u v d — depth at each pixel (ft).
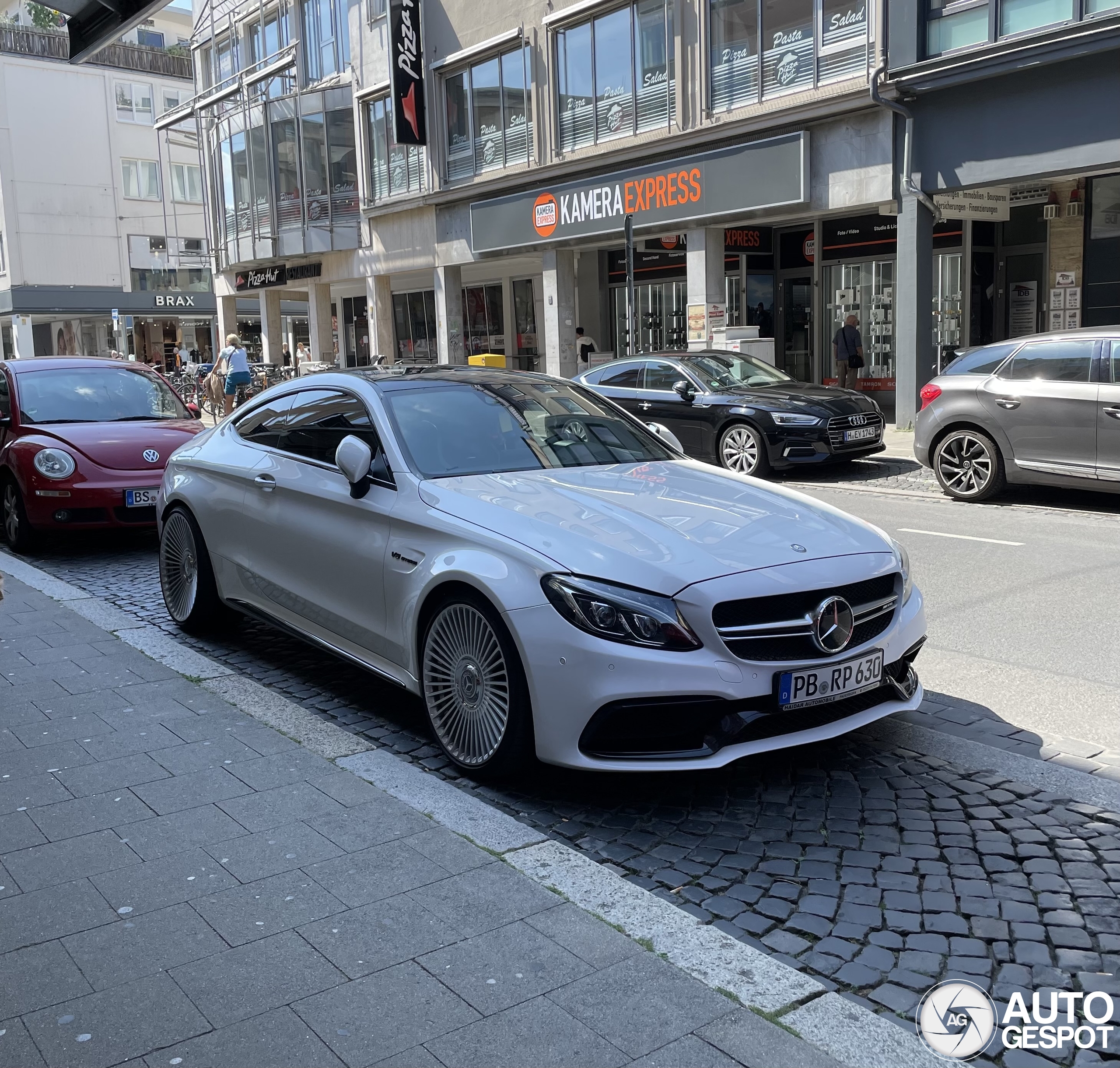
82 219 155.33
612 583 12.16
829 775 13.65
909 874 11.07
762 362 46.73
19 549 30.19
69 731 15.10
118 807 12.60
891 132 51.34
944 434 35.37
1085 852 11.46
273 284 106.83
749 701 12.17
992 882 10.87
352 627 15.64
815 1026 8.45
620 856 11.58
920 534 29.43
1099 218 54.65
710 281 62.18
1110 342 31.68
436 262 84.99
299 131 95.20
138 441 29.68
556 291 73.87
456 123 80.43
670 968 9.21
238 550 18.53
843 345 64.13
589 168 68.39
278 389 19.48
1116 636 19.40
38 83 150.82
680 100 61.57
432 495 14.49
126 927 9.98
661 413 44.09
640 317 80.43
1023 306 59.00
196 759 14.06
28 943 9.74
